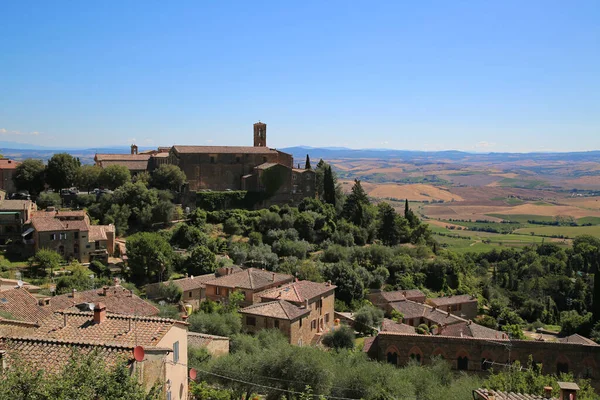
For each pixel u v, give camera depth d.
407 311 106.06
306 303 77.19
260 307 73.06
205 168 150.75
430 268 135.50
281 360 46.78
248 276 91.81
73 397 23.08
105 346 28.38
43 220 105.56
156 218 129.12
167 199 135.75
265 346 60.22
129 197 129.38
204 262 108.25
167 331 32.78
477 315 122.75
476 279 150.25
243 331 72.06
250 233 129.88
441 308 117.19
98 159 153.25
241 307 85.00
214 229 133.25
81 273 92.50
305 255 124.69
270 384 46.41
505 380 43.38
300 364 46.28
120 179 139.62
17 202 110.06
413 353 59.44
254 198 148.75
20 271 96.19
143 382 27.89
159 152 170.25
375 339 61.69
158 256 102.19
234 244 123.50
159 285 90.88
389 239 154.00
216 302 86.38
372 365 50.69
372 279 120.44
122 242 115.44
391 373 49.34
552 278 156.25
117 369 25.23
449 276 136.88
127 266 104.50
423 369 52.47
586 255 189.00
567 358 56.44
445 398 43.66
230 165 153.88
